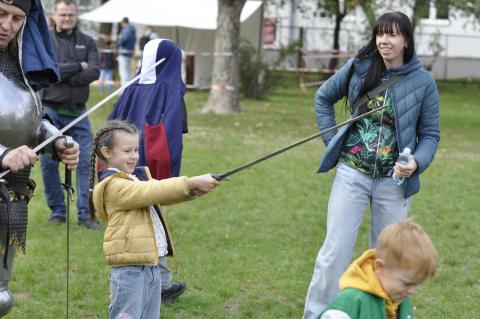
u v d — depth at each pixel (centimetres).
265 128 1684
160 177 596
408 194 549
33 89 460
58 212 859
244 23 2466
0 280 452
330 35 3516
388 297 350
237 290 685
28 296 654
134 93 610
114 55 2636
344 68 561
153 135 595
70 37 832
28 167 442
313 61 3092
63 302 640
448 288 705
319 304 557
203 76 2552
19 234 448
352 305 345
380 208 554
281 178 1132
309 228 889
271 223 902
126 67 2381
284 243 828
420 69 548
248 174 1147
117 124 484
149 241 477
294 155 1334
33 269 709
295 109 2114
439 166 1299
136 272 477
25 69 443
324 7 3034
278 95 2522
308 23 3584
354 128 554
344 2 2845
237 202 983
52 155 461
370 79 546
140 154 600
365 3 2653
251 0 2433
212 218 909
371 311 346
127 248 474
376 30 539
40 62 449
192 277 709
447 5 2617
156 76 607
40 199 965
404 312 372
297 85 2847
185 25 2392
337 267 552
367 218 942
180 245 805
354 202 550
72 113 823
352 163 552
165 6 2430
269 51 3247
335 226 552
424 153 541
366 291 348
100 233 826
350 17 3472
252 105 2156
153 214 491
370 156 546
